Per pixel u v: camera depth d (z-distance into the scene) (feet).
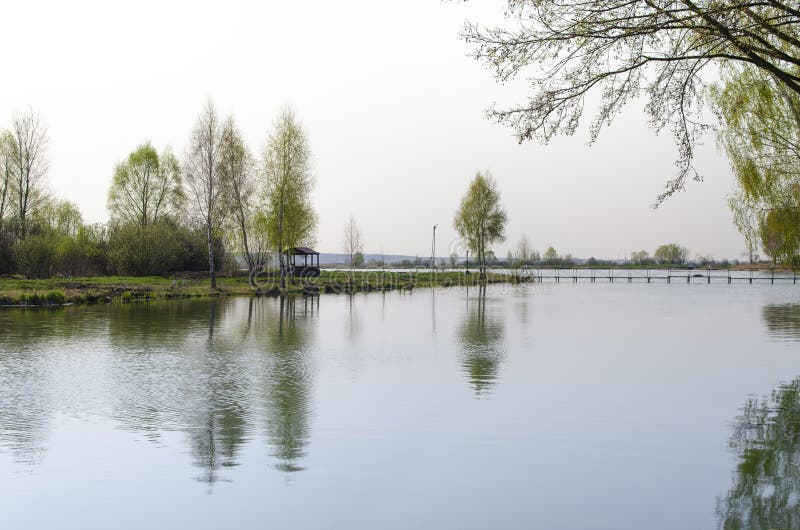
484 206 242.37
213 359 45.93
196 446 24.22
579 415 29.30
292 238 153.17
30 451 23.43
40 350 49.83
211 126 130.41
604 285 225.97
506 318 82.38
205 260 172.65
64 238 141.38
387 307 101.35
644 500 19.16
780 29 28.55
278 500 18.97
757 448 24.35
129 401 31.81
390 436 25.68
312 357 47.14
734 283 253.85
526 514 18.07
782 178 51.98
